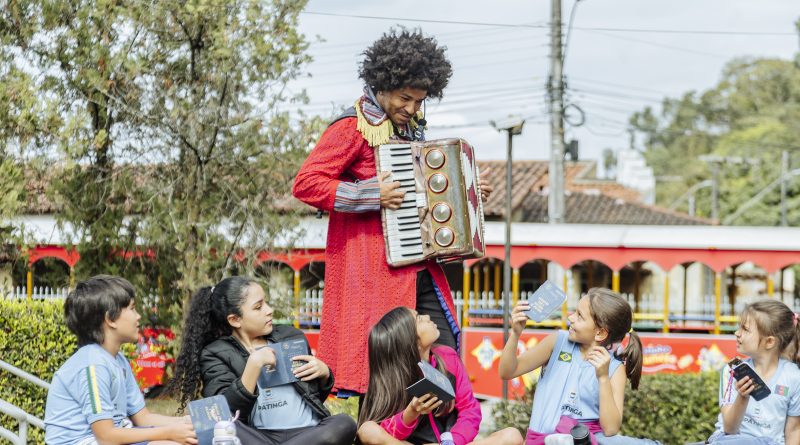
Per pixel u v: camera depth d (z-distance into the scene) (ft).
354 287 17.28
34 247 40.52
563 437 16.78
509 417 37.19
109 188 41.06
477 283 62.03
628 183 149.89
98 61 38.96
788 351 19.53
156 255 42.19
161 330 42.86
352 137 17.04
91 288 16.67
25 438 20.72
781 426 19.34
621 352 18.80
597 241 57.67
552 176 67.97
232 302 17.47
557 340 19.34
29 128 37.19
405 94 16.97
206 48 41.32
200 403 15.51
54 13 38.73
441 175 16.84
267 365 16.80
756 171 148.05
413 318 16.74
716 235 57.11
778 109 175.22
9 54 38.88
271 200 42.70
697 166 193.36
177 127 40.42
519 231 58.65
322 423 16.92
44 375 28.71
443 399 16.16
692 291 76.95
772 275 56.49
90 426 16.28
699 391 37.68
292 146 41.57
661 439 37.37
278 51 40.68
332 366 17.67
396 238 16.88
